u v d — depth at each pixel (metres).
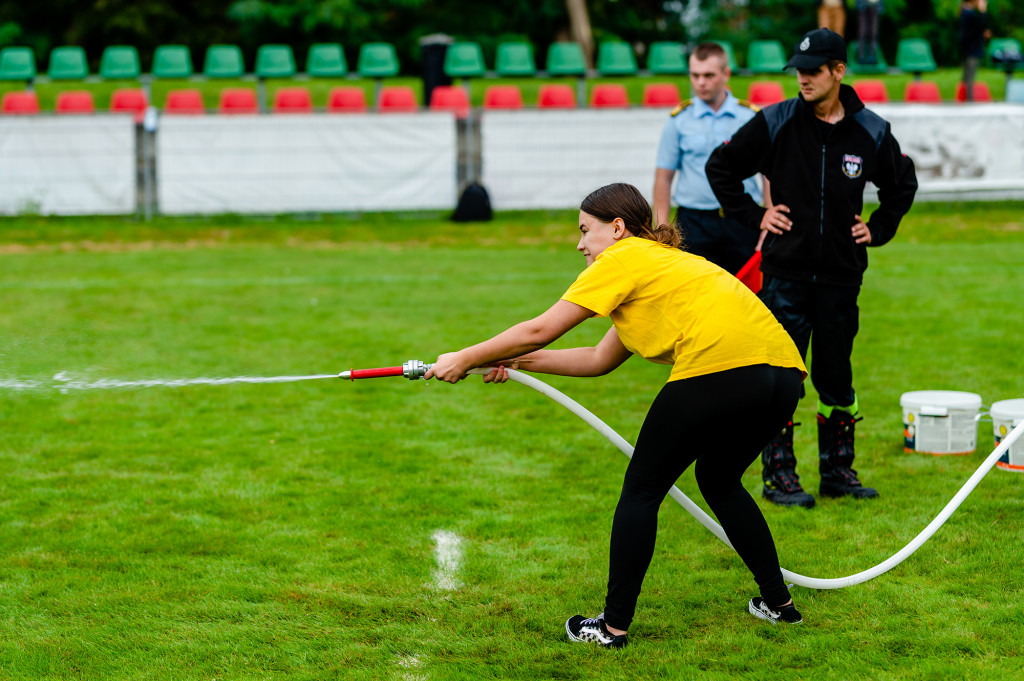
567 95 59.25
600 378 22.61
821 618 11.31
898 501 14.73
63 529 14.16
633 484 10.51
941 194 49.94
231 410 20.12
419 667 10.42
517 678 10.17
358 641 11.01
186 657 10.67
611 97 59.97
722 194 14.62
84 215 47.38
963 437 16.75
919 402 16.83
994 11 92.12
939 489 15.19
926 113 47.88
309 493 15.51
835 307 14.48
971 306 29.42
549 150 48.91
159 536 13.88
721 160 14.53
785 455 14.85
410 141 48.16
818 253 14.21
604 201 10.56
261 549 13.42
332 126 47.59
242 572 12.71
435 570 12.75
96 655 10.73
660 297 10.20
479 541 13.68
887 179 14.35
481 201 48.03
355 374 10.70
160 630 11.28
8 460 17.12
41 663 10.53
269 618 11.53
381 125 47.84
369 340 25.84
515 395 21.20
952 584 12.01
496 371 10.91
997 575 12.23
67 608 11.79
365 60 64.94
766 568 11.03
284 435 18.45
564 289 33.41
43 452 17.55
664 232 10.65
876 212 14.71
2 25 93.31
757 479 15.96
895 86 73.75
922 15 97.06
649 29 103.25
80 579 12.54
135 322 27.97
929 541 13.27
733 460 10.67
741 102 17.94
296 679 10.22
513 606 11.73
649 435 10.34
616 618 10.62
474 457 17.20
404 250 42.66
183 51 66.12
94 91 77.38
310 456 17.28
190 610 11.73
